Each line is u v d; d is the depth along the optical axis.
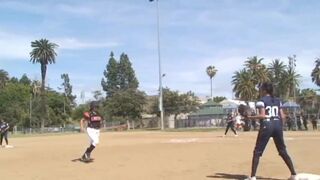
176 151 17.97
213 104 100.06
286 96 102.94
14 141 36.03
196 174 12.04
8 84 135.38
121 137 33.69
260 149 10.52
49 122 119.38
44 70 119.38
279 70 104.50
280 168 12.64
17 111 114.12
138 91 106.81
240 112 34.56
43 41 119.31
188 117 95.31
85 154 15.66
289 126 48.56
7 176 12.80
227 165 13.62
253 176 10.53
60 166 14.57
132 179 11.60
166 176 11.85
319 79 106.25
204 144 21.36
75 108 143.50
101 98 131.25
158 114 101.50
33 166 14.86
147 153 17.48
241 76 102.75
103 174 12.62
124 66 140.50
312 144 20.58
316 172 11.80
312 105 81.25
